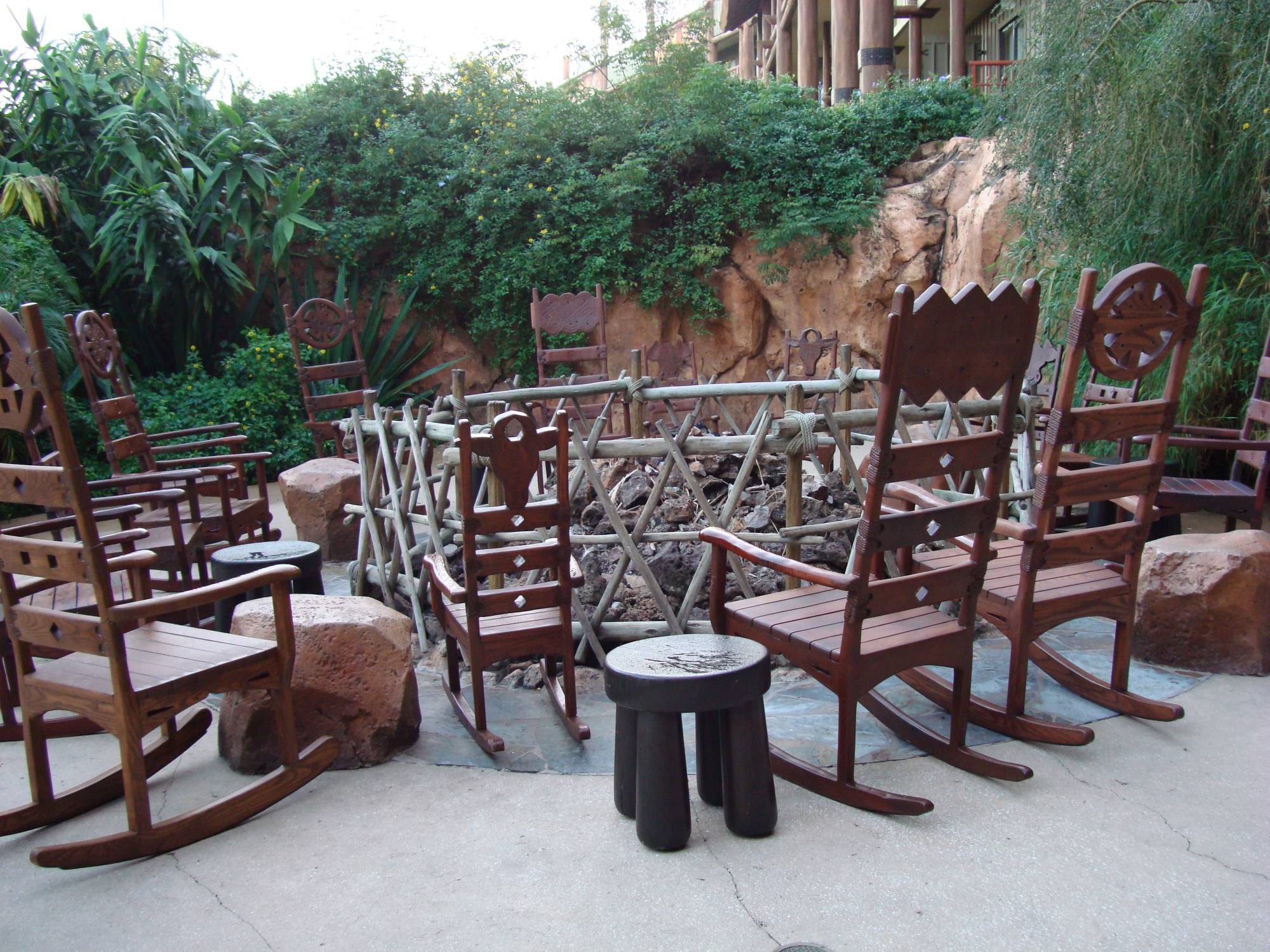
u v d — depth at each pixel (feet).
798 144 32.86
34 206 24.17
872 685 7.63
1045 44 19.58
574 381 19.44
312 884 6.89
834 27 37.50
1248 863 6.78
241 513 13.67
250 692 8.54
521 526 8.70
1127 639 9.21
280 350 26.25
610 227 31.42
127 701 7.04
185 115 28.78
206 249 26.53
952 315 6.95
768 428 10.80
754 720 7.19
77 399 24.89
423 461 11.78
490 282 31.48
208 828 7.56
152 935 6.38
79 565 6.86
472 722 9.45
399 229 31.63
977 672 10.47
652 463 13.65
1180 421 16.79
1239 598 10.03
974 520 7.72
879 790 7.65
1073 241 19.15
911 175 33.22
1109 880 6.64
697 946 6.05
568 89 35.06
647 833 7.14
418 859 7.18
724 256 33.81
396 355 30.58
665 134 32.68
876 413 11.37
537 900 6.60
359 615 8.88
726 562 9.15
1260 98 15.07
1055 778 8.09
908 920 6.24
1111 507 14.30
